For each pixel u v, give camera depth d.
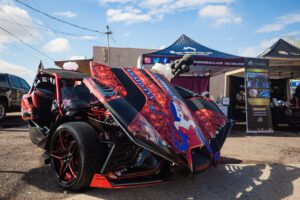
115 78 3.96
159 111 3.52
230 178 4.21
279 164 5.04
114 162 3.21
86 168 3.19
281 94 12.07
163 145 3.10
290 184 4.00
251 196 3.55
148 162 3.22
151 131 3.18
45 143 4.13
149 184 3.17
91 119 3.67
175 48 9.72
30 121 5.25
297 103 10.69
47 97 4.91
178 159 3.07
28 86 12.32
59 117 3.77
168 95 3.90
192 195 3.52
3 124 9.62
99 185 3.23
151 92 3.82
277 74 14.41
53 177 4.02
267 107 9.65
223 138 4.00
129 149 3.33
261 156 5.70
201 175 4.28
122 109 3.29
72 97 4.52
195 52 9.62
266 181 4.11
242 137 8.38
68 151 3.57
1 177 3.94
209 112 4.31
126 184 3.11
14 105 10.83
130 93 3.71
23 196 3.35
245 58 9.60
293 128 10.34
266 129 9.53
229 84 11.66
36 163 4.67
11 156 5.07
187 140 3.33
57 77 4.64
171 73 4.96
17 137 7.05
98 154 3.26
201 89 12.10
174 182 3.92
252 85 9.63
